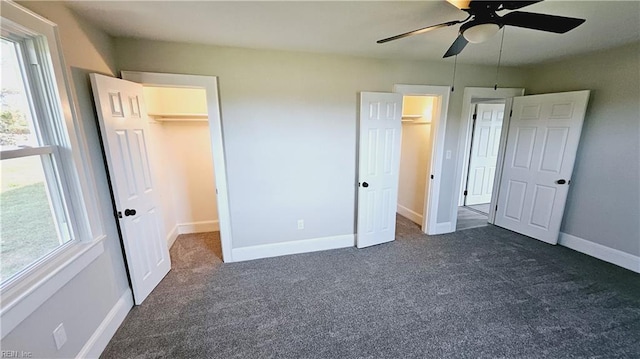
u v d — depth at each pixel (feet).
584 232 10.14
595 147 9.64
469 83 11.14
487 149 16.20
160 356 5.59
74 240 5.28
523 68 11.62
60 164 5.01
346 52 8.98
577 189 10.27
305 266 9.37
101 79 5.98
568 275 8.59
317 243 10.66
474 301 7.34
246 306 7.22
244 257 9.86
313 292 7.85
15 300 3.74
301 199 10.09
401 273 8.84
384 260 9.77
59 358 4.58
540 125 10.85
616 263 9.25
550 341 5.93
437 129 11.16
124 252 6.95
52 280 4.38
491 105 15.61
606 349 5.70
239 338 6.09
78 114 5.42
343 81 9.57
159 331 6.28
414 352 5.69
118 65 7.41
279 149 9.43
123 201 6.64
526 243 11.09
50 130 4.86
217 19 6.09
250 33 7.06
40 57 4.60
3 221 3.91
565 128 10.07
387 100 10.06
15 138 4.28
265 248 10.06
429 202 11.97
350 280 8.46
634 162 8.68
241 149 9.06
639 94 8.42
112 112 6.35
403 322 6.58
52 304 4.46
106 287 6.06
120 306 6.55
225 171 9.07
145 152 7.73
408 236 12.01
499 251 10.38
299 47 8.36
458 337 6.08
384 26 6.63
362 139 9.98
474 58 9.93
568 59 10.11
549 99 10.44
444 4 5.41
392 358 5.55
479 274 8.73
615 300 7.30
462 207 16.21
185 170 11.77
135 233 7.13
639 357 5.49
